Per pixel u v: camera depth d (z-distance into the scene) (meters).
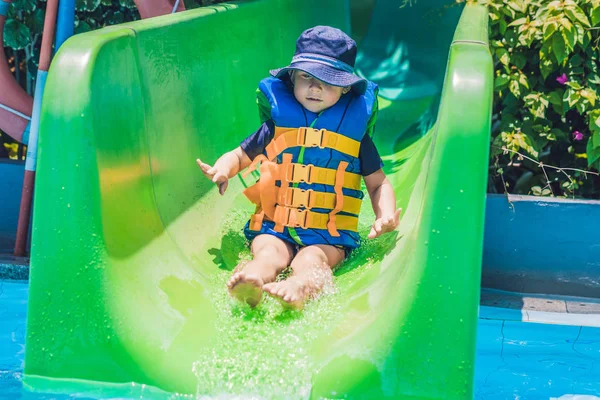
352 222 3.30
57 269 2.67
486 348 3.55
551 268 4.44
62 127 2.66
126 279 2.71
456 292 2.43
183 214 3.37
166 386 2.56
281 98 3.33
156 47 3.34
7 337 3.38
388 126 5.13
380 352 2.47
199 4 5.60
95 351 2.64
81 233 2.66
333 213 3.23
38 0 5.53
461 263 2.43
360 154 3.33
